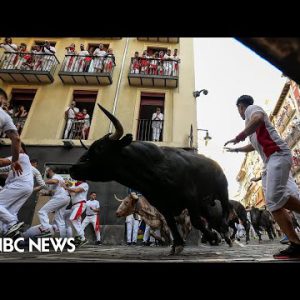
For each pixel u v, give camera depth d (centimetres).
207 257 330
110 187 1143
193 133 1328
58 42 1598
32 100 1456
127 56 1563
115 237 1059
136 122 1359
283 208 302
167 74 1453
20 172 432
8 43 1499
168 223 436
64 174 1217
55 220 746
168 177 409
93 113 1370
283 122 2781
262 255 375
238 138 321
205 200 532
